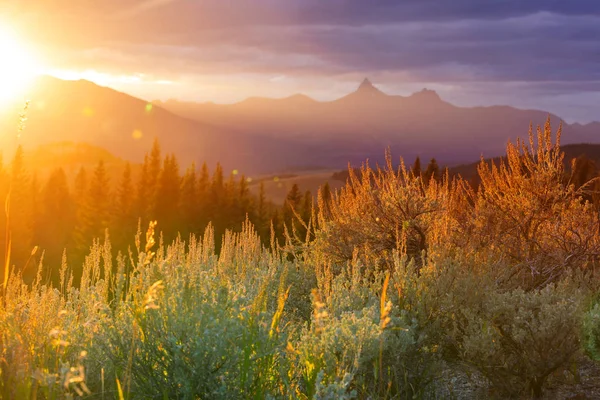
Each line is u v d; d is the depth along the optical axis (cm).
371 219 782
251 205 7525
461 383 526
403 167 806
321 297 580
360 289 577
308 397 378
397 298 560
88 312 428
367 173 861
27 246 4878
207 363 348
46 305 401
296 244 895
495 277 646
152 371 363
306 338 437
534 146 827
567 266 705
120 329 381
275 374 396
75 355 365
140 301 381
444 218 761
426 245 761
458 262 599
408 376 487
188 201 7738
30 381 313
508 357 509
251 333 363
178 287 390
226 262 634
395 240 774
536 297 523
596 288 614
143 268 392
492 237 747
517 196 797
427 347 509
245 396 360
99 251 473
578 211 755
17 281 385
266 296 433
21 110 312
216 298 383
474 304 539
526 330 494
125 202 8412
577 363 546
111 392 362
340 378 400
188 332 360
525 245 748
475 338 487
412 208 756
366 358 427
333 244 794
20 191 6438
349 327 444
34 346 356
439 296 539
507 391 490
